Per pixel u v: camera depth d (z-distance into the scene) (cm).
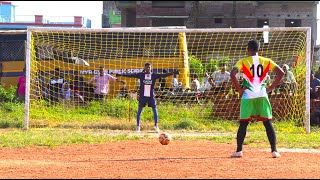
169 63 2366
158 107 2153
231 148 1203
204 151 1127
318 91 2028
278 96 1942
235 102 2022
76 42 2384
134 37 2409
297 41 2080
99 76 2183
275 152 1004
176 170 800
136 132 1758
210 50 2289
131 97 2220
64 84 2234
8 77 2730
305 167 843
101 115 2156
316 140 1418
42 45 2278
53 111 2089
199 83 2255
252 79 995
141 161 937
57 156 1042
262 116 997
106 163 907
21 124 1920
